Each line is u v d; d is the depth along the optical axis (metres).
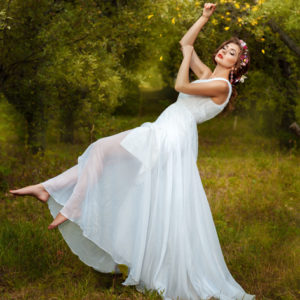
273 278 3.30
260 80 9.89
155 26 7.38
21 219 4.34
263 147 10.14
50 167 6.56
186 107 3.12
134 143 2.92
